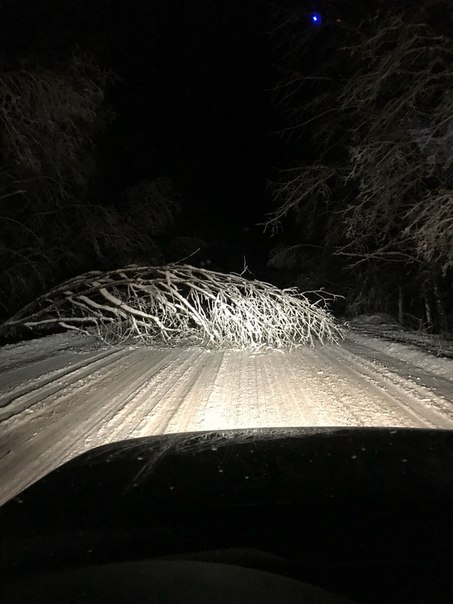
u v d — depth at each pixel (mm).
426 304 22062
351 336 16297
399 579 1797
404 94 13734
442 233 13344
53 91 16422
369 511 2240
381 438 3346
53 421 7504
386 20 13578
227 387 9273
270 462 2891
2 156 19344
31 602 1778
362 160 14625
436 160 13977
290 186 19641
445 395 8438
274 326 14516
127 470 2920
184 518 2250
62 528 2285
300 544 2002
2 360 12656
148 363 11797
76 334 16672
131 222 24781
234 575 1844
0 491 5301
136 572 1893
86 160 22109
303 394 8656
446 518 2180
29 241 21719
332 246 23969
